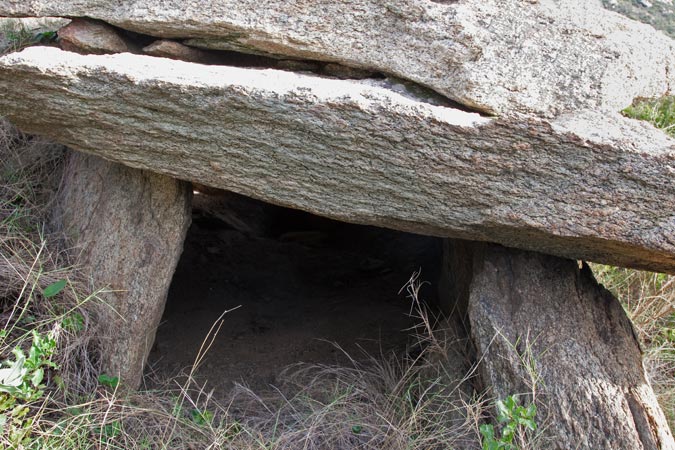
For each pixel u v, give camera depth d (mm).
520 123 2137
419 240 4375
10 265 2764
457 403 2562
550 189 2197
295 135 2277
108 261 2783
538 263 2648
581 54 2393
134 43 2803
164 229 2760
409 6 2404
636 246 2178
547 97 2309
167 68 2381
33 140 3426
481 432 2248
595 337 2494
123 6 2668
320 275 4062
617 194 2146
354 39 2451
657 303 3303
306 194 2414
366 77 2514
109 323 2705
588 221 2193
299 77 2406
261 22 2494
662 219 2137
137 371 2734
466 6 2432
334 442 2564
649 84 2488
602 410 2307
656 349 3049
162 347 3191
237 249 4195
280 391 2838
